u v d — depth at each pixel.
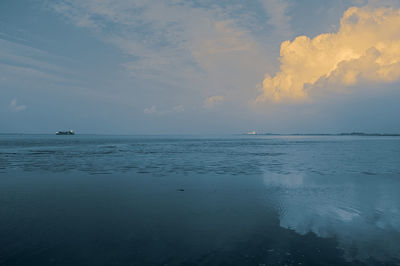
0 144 69.12
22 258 6.20
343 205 10.78
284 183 15.56
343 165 24.81
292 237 7.53
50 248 6.76
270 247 6.86
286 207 10.55
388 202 11.32
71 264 5.94
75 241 7.20
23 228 8.13
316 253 6.52
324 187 14.40
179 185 14.87
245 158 32.44
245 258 6.25
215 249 6.75
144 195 12.47
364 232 7.91
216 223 8.70
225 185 14.90
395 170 21.20
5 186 14.38
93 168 21.72
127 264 5.96
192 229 8.13
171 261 6.10
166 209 10.26
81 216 9.36
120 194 12.63
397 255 6.44
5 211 9.88
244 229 8.15
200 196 12.32
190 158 31.89
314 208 10.39
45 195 12.35
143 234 7.73
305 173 19.45
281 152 44.81
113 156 33.91
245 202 11.29
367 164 25.73
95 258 6.22
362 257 6.32
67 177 17.27
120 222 8.76
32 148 51.66
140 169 21.28
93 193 12.83
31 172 19.33
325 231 7.98
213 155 37.03
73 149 48.94
